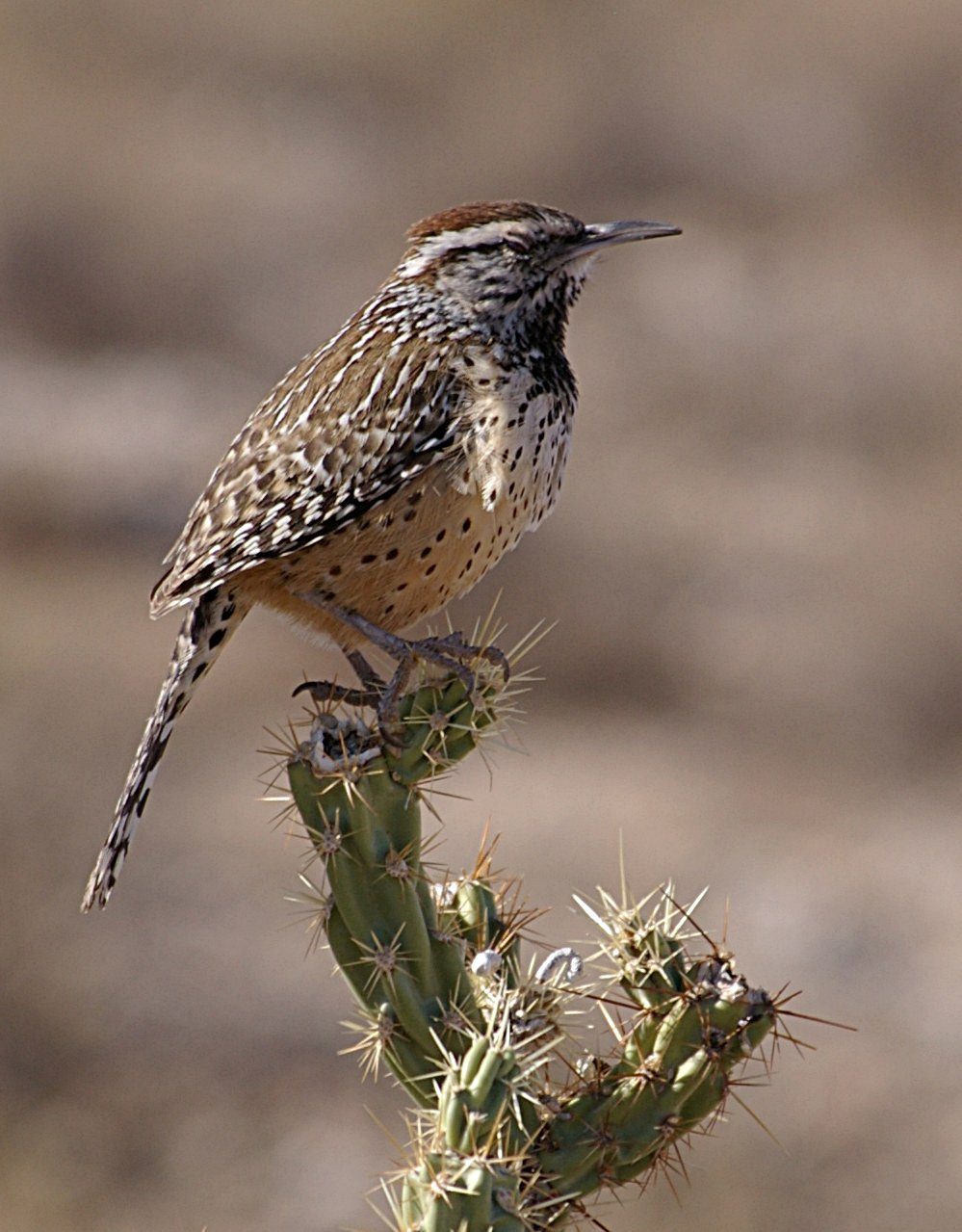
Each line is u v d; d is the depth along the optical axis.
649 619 28.77
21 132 42.50
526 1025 7.37
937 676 27.02
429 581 9.17
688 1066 7.29
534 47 51.38
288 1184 16.97
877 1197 16.92
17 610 27.62
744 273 41.66
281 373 38.25
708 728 26.64
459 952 7.50
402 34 51.03
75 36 48.38
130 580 29.52
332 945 7.49
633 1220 16.22
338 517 8.94
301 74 49.72
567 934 20.75
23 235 39.78
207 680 27.22
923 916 22.27
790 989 20.67
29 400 35.03
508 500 9.15
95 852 21.78
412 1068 7.39
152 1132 17.55
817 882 22.78
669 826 24.00
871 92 48.00
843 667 27.44
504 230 9.48
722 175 45.81
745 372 37.41
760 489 33.22
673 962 7.42
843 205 44.31
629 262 42.12
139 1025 18.70
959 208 43.78
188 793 23.88
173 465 33.34
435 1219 6.77
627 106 48.00
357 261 42.38
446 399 9.09
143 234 40.91
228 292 40.34
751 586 29.94
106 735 24.86
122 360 37.62
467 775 24.94
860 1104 18.23
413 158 47.19
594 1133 7.28
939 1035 19.78
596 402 36.59
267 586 9.16
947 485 32.66
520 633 28.55
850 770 25.66
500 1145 6.97
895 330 38.56
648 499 32.47
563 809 24.12
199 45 50.41
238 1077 18.16
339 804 7.36
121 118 45.56
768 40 50.00
